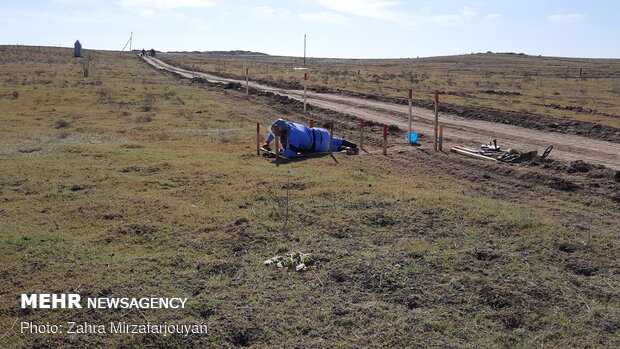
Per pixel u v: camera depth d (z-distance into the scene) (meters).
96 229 11.12
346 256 9.08
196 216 11.65
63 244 10.12
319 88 44.47
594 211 12.36
